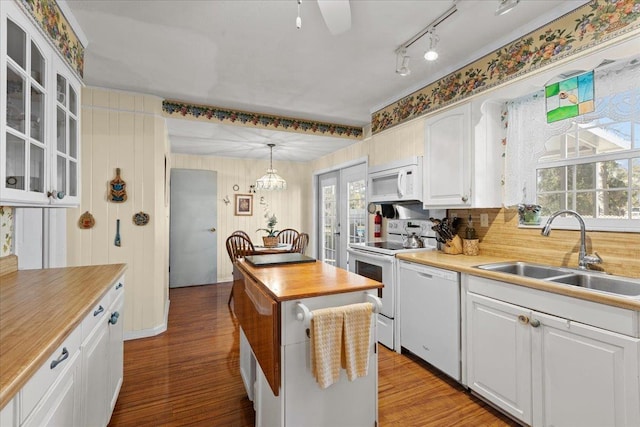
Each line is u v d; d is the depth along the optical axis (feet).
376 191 11.16
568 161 6.45
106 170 9.20
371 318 4.90
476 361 6.27
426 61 7.98
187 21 6.12
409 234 10.51
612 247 5.69
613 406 4.20
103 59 7.57
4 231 5.60
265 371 4.54
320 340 4.30
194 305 12.87
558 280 5.62
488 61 7.36
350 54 7.47
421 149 9.53
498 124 7.64
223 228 17.34
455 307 6.74
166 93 9.73
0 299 4.09
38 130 4.66
